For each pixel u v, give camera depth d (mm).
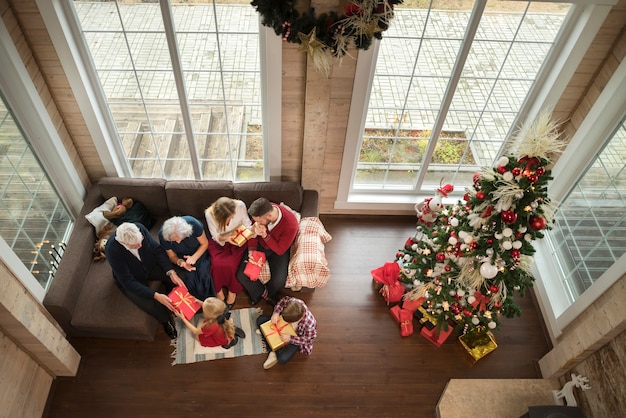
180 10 3629
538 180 3131
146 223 4523
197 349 4137
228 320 3971
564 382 3996
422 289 3900
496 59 3963
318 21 3262
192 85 4113
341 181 4801
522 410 3943
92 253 4258
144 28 3740
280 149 4480
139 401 3887
